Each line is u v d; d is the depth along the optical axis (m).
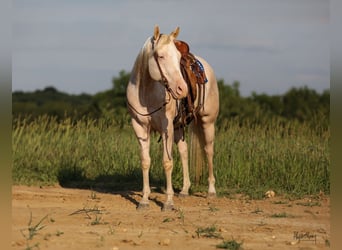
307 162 14.27
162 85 10.28
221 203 11.86
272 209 11.25
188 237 8.70
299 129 16.28
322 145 15.14
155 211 10.77
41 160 14.99
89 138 15.98
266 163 14.30
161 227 9.34
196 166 12.82
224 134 15.82
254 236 8.86
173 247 8.12
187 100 11.09
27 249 7.74
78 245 8.11
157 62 9.75
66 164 14.74
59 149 15.55
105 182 14.32
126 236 8.70
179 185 13.79
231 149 14.59
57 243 8.19
